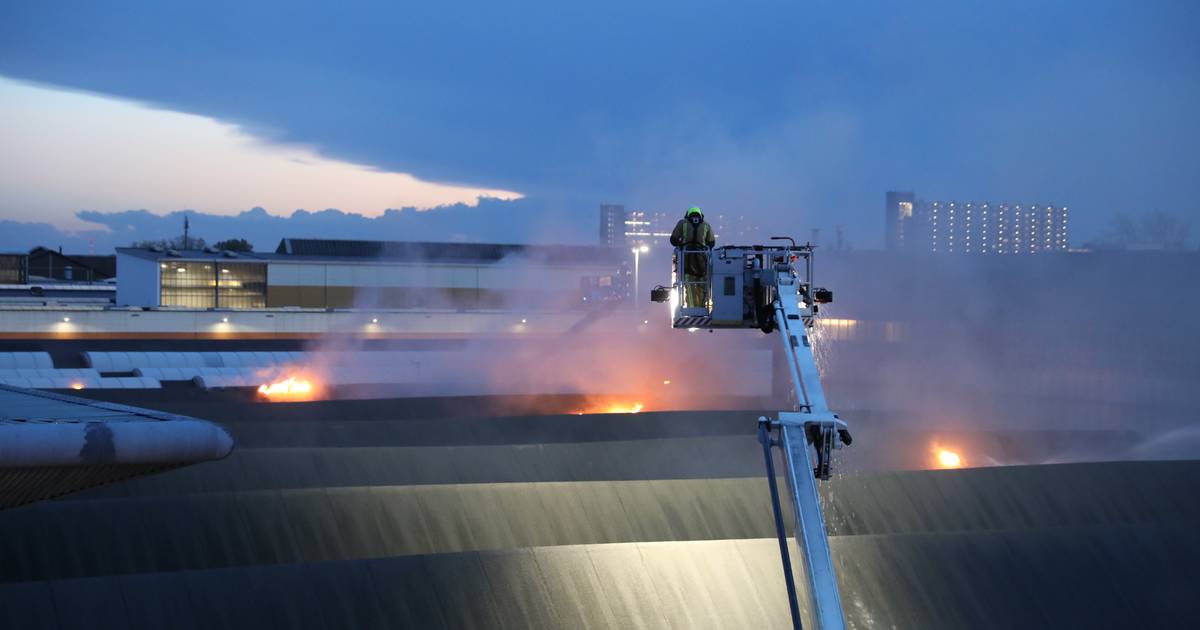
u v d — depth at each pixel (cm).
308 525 2641
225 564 2483
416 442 4175
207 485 3117
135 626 1844
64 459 935
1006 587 2511
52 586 1856
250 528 2584
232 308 9781
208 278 10288
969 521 3159
